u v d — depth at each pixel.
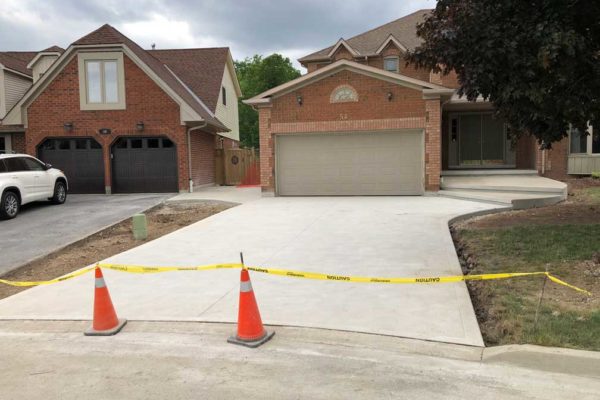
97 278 5.36
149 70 19.02
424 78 21.70
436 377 4.04
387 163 16.83
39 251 9.57
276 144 17.50
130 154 19.59
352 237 9.72
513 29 6.16
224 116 27.00
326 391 3.84
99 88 19.34
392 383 3.95
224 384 4.00
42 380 4.18
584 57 6.11
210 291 6.57
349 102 16.69
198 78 26.03
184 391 3.90
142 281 7.16
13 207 13.33
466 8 6.54
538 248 7.91
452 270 7.14
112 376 4.22
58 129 19.42
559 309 5.28
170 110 19.25
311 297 6.15
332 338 4.90
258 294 6.34
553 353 4.20
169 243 9.67
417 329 5.01
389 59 22.16
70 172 19.62
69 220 12.96
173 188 19.55
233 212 13.61
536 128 6.89
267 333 4.98
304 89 16.94
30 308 6.22
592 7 6.19
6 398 3.86
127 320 5.62
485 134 20.27
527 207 13.07
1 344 5.07
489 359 4.35
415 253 8.23
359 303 5.86
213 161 23.62
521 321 4.99
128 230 12.09
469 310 5.51
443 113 20.45
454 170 19.53
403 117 16.34
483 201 14.12
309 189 17.47
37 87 19.28
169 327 5.38
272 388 3.91
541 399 3.67
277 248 8.98
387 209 13.31
